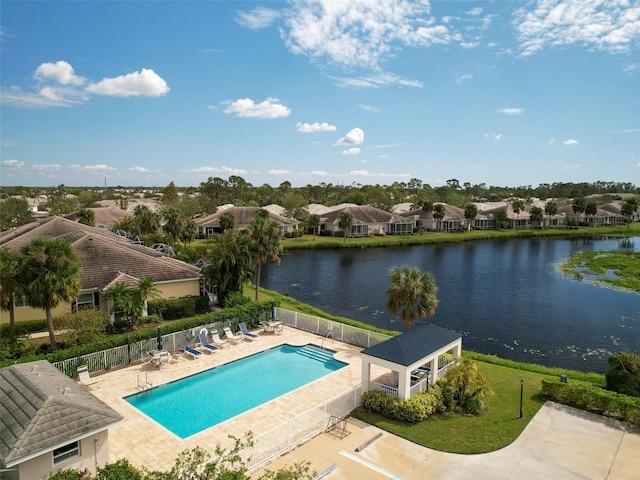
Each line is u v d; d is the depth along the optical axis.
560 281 55.81
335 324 28.94
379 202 136.88
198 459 11.29
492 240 101.12
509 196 199.38
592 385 21.44
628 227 127.75
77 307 30.72
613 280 55.75
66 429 13.13
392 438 16.95
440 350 20.69
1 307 25.62
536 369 25.62
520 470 14.90
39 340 26.95
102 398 20.11
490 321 39.06
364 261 69.81
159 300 33.03
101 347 23.05
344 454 15.77
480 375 19.50
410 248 86.56
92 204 119.69
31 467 12.45
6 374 16.34
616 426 18.05
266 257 39.00
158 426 17.83
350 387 21.59
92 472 13.92
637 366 20.80
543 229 121.00
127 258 34.19
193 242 80.12
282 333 30.23
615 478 14.52
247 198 140.38
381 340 26.55
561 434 17.36
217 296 38.00
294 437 16.55
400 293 26.17
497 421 18.38
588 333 35.94
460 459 15.53
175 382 22.31
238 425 17.88
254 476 14.28
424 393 19.38
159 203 109.44
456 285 53.44
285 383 22.86
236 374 23.89
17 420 13.21
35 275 23.92
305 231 101.19
